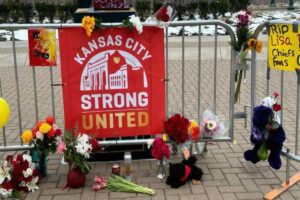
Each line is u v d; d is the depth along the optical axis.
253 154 4.34
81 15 4.59
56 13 19.42
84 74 4.36
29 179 4.07
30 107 7.07
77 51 4.32
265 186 4.16
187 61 10.89
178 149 4.60
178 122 4.33
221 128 4.68
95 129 4.47
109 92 4.42
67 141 4.18
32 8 19.53
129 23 4.25
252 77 4.57
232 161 4.74
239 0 21.42
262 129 4.14
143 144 4.71
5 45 13.55
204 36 14.96
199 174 4.25
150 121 4.52
